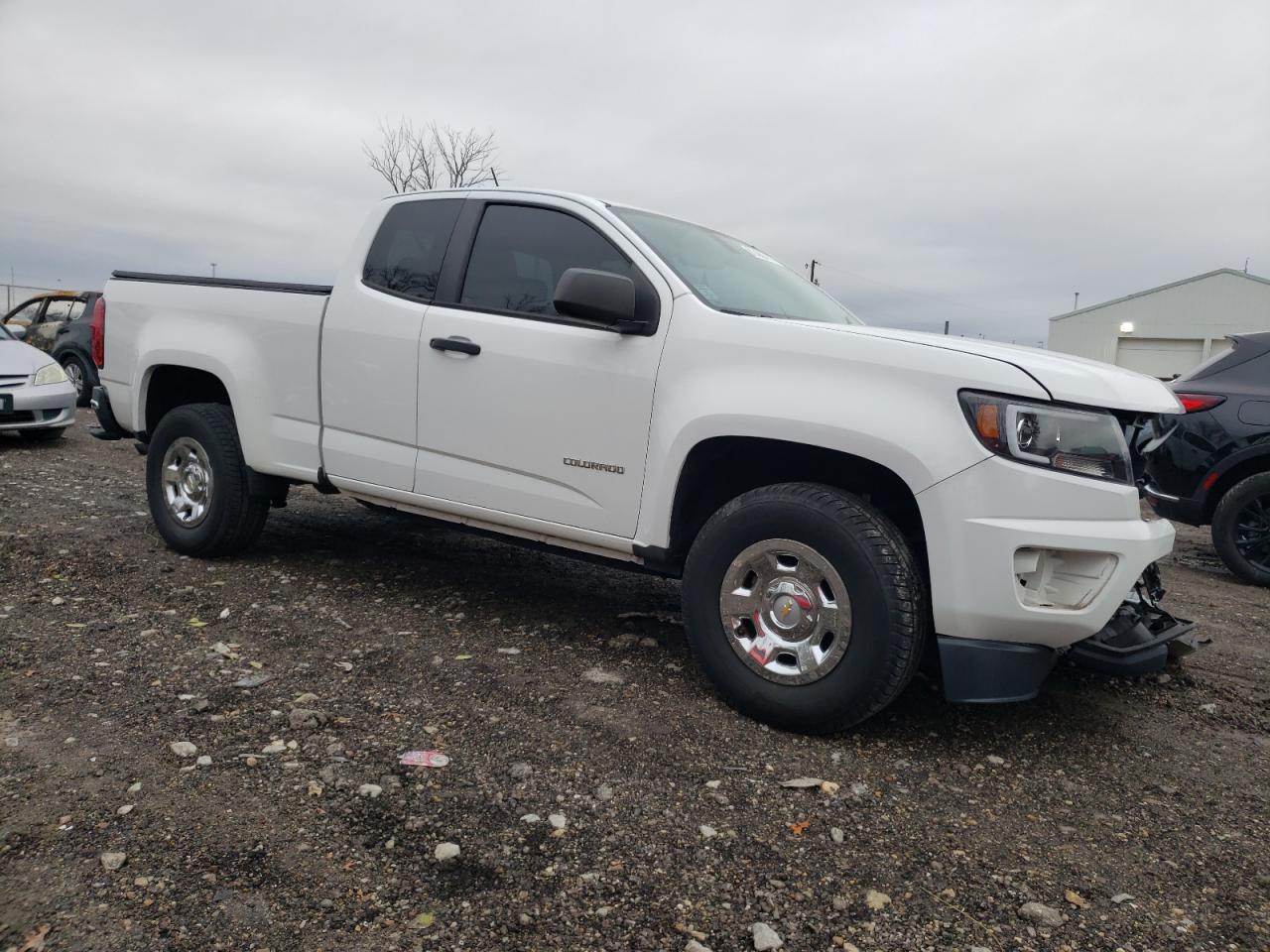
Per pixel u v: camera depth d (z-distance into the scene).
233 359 4.53
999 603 2.78
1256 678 3.96
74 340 12.82
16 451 8.35
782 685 3.07
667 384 3.31
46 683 3.14
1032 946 2.05
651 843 2.38
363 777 2.62
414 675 3.43
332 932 1.96
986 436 2.78
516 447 3.69
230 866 2.17
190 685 3.20
